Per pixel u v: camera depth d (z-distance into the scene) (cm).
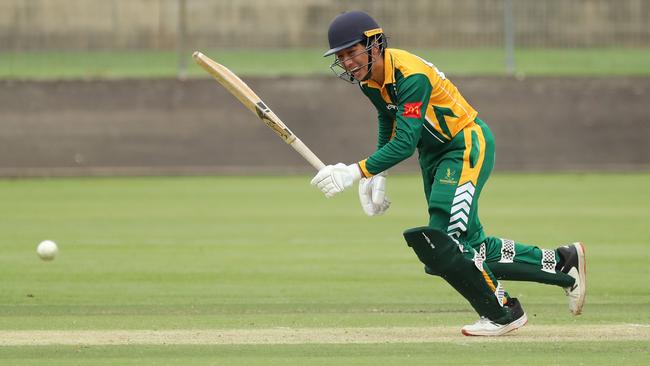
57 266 3130
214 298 2589
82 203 4975
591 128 6372
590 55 7238
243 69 7306
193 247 3547
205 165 6297
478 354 1903
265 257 3312
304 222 4262
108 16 7312
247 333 2123
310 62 7300
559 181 5934
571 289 2158
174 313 2378
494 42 7206
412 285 2786
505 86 6344
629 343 2003
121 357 1888
